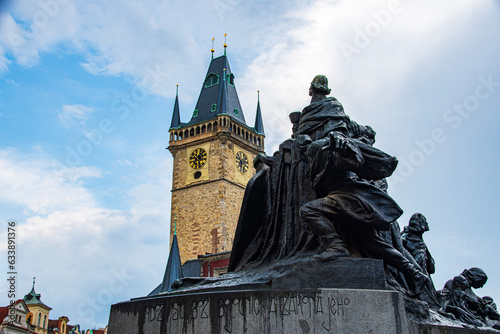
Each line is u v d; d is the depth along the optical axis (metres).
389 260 7.82
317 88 9.40
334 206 7.54
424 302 7.56
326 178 7.81
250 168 87.81
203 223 80.25
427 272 10.02
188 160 85.19
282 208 9.14
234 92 93.31
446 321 7.73
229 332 6.75
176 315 7.15
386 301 6.61
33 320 63.50
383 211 7.55
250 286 7.30
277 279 7.15
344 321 6.52
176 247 73.81
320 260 7.13
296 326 6.56
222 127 83.38
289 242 8.60
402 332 6.53
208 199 81.19
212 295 7.00
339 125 8.51
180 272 72.38
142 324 7.46
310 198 8.52
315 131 8.96
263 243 9.32
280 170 9.32
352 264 7.07
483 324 9.16
